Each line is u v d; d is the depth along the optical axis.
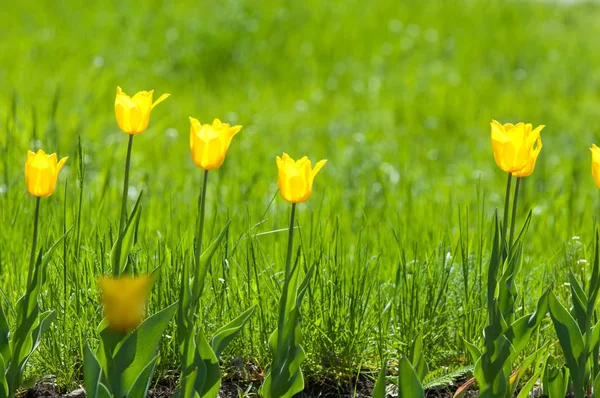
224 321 5.02
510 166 3.86
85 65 15.15
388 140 12.14
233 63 15.93
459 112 14.01
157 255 5.63
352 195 8.72
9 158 8.01
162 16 18.33
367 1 20.81
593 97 15.73
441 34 18.98
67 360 4.79
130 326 2.33
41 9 19.19
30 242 6.13
